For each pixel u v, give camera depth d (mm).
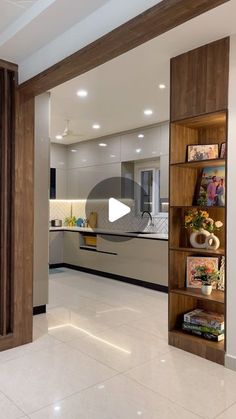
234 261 2539
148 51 2787
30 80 2725
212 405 2088
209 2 1590
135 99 4023
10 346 2875
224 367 2584
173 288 3041
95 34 2127
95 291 4871
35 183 3863
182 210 3127
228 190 2570
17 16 2318
